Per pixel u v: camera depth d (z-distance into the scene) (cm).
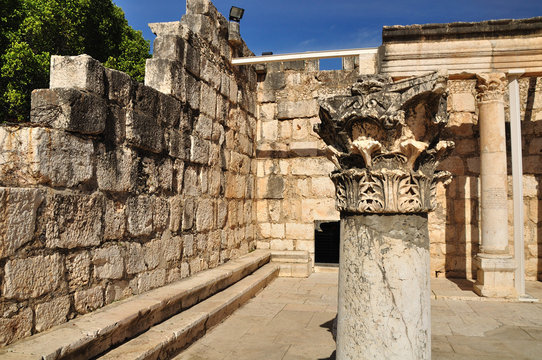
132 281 598
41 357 361
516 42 886
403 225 361
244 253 1118
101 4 1731
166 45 751
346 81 1216
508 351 593
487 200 916
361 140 377
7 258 398
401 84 362
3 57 1458
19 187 427
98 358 436
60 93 476
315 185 1216
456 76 915
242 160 1114
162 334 530
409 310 347
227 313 738
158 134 673
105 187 542
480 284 928
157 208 670
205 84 877
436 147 380
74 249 486
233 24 1010
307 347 593
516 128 922
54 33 1591
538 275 1095
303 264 1152
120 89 578
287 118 1241
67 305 469
